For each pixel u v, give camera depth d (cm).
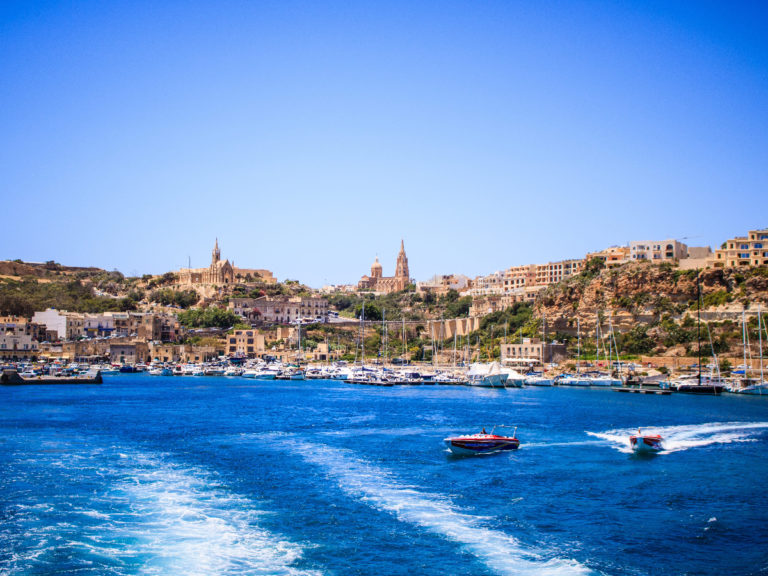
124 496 8131
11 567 5975
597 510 7706
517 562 6191
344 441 11969
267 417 15325
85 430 13038
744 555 6388
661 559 6284
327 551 6419
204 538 6712
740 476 9269
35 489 8381
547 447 11356
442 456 10606
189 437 12356
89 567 5994
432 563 6162
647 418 14988
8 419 14438
